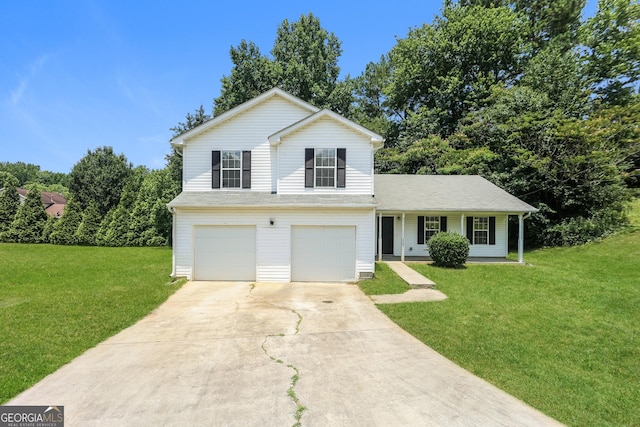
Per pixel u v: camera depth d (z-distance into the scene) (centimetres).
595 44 2364
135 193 2978
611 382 484
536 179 1981
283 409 383
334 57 2981
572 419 383
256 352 557
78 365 506
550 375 495
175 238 1206
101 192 3772
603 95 2327
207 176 1316
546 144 1992
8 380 451
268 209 1197
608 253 1570
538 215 1941
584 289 1021
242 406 389
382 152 2719
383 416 371
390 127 3116
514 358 550
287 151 1269
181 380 456
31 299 896
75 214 2802
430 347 585
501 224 1692
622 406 418
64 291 998
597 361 554
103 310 796
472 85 2703
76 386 439
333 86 2900
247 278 1204
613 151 1872
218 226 1208
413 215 1712
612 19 2298
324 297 959
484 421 368
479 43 2650
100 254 2039
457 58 2755
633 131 1920
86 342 598
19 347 565
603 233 1797
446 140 2559
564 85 2173
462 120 2544
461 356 548
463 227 1578
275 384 444
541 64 2280
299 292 1026
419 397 415
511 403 410
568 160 1852
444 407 394
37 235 2791
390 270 1310
